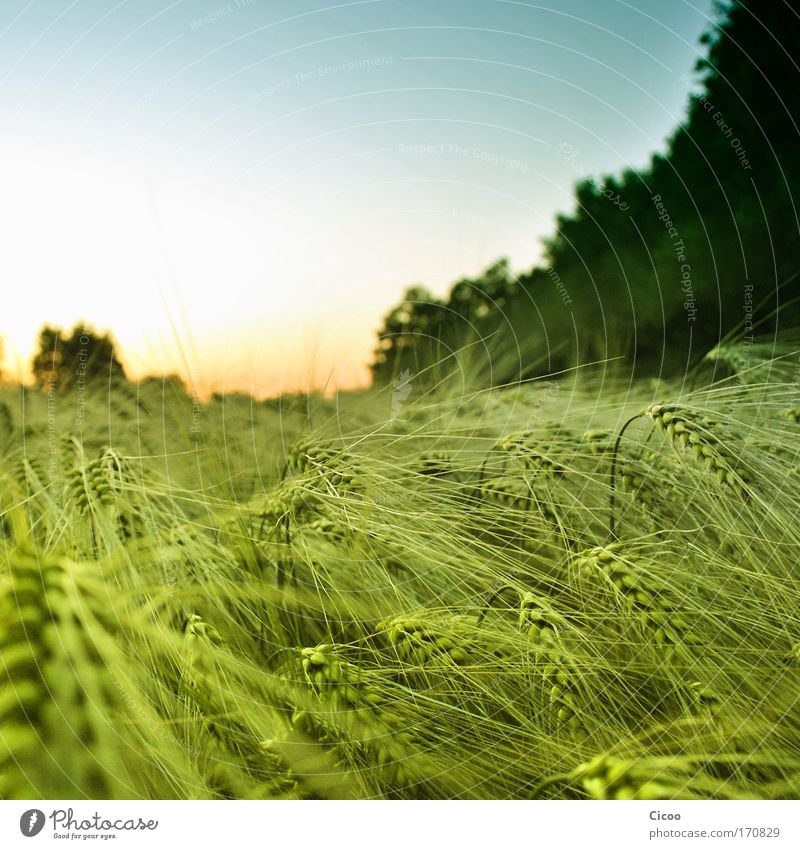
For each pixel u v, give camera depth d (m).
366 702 0.34
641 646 0.39
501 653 0.39
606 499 0.50
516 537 0.48
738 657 0.38
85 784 0.31
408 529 0.47
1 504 0.41
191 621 0.38
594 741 0.34
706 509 0.48
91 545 0.41
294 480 0.49
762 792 0.32
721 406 0.50
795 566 0.44
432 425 0.61
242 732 0.34
